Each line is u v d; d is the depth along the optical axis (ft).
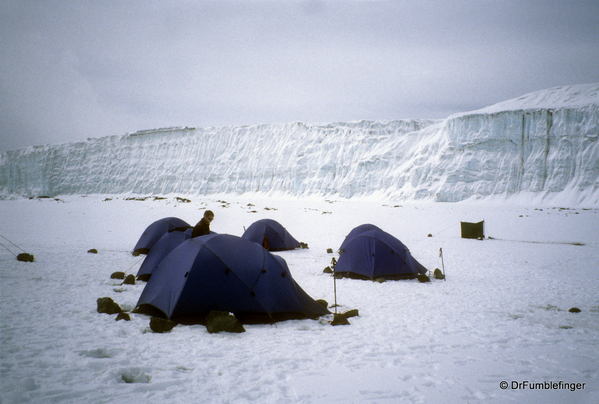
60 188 412.36
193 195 368.48
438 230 100.27
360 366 16.66
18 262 41.06
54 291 29.32
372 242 42.65
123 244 65.00
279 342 20.03
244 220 113.70
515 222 118.52
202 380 14.40
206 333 21.25
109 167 419.74
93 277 36.11
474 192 234.38
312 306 27.07
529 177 227.81
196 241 25.88
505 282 40.96
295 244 67.31
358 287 36.96
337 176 315.17
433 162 257.34
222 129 403.75
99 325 21.18
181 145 415.44
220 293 23.89
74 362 15.39
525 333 22.93
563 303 31.78
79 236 73.15
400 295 33.78
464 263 54.03
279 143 366.02
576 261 56.29
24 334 18.76
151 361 16.21
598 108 223.10
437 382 15.06
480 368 16.78
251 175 358.43
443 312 27.96
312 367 16.39
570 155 222.28
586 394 14.14
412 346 19.80
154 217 119.55
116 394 12.73
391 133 320.50
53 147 430.20
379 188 283.59
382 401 13.12
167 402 12.34
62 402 11.89
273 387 14.02
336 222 114.93
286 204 219.00
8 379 13.14
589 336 22.53
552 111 235.20
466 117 252.62
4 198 383.65
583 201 202.39
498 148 241.76
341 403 12.85
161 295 24.17
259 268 25.41
